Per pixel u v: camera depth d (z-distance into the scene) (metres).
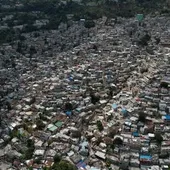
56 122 164.00
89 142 150.00
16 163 139.50
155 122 158.00
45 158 139.88
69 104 176.12
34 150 145.88
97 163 136.00
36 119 167.88
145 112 164.38
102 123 162.12
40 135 153.75
